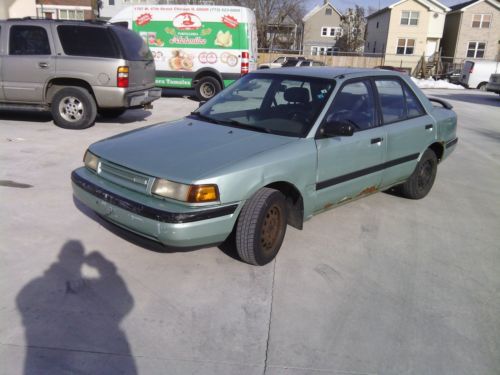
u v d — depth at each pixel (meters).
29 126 8.69
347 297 3.44
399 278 3.79
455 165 7.99
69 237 4.12
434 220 5.16
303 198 3.93
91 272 3.56
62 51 8.41
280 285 3.54
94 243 4.03
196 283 3.49
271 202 3.59
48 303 3.14
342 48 52.06
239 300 3.30
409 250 4.33
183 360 2.68
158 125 4.52
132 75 8.82
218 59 13.76
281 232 3.84
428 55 41.22
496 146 9.97
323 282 3.63
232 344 2.84
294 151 3.78
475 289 3.69
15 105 8.70
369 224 4.89
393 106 5.05
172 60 13.92
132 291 3.34
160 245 3.37
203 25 13.59
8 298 3.17
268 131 4.10
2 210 4.62
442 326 3.16
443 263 4.11
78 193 3.84
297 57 34.41
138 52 9.18
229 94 4.88
